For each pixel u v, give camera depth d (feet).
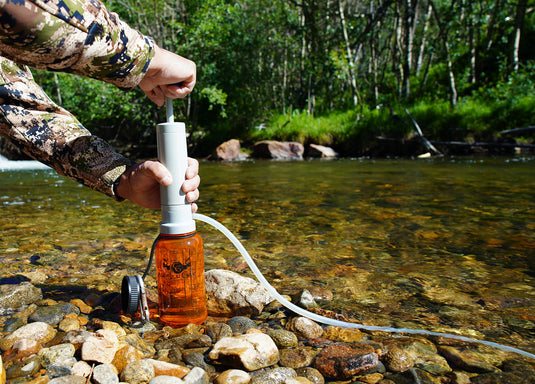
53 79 24.57
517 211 5.83
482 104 21.03
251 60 25.89
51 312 2.62
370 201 6.84
